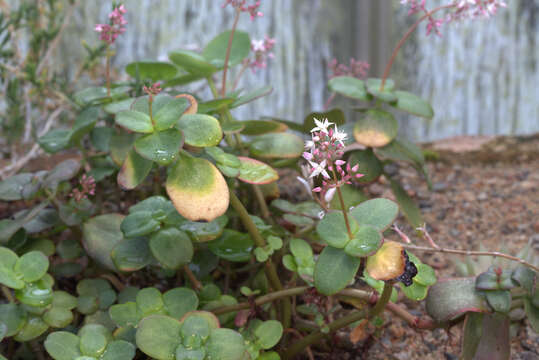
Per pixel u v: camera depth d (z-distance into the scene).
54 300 0.41
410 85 0.88
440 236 0.58
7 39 0.58
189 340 0.35
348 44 0.88
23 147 0.66
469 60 0.87
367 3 0.85
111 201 0.58
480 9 0.45
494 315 0.39
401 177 0.71
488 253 0.40
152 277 0.49
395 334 0.47
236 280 0.50
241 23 0.85
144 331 0.35
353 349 0.45
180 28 0.85
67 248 0.47
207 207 0.36
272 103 0.88
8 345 0.43
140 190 0.54
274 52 0.87
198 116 0.38
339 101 0.89
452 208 0.63
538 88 0.89
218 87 0.72
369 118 0.51
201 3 0.84
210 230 0.40
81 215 0.45
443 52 0.87
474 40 0.87
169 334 0.35
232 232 0.43
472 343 0.39
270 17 0.86
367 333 0.45
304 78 0.88
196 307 0.39
